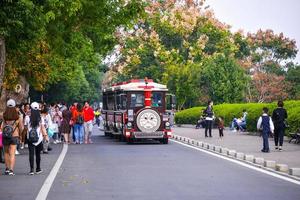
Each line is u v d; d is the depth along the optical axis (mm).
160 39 68625
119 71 67188
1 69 21344
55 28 29156
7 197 12336
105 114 39344
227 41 72000
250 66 81250
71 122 32219
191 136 37031
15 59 29969
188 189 13414
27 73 33500
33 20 21266
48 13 24094
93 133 45719
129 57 66312
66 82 69812
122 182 14789
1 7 19656
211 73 63750
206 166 18844
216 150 25641
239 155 22016
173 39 70188
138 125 30641
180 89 62188
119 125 32688
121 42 66500
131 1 31984
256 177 15797
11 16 19875
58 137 34188
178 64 64750
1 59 21312
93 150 26500
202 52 68875
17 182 14977
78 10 29266
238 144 28953
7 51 24672
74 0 26297
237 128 44562
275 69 83875
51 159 21844
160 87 31141
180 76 62250
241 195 12430
